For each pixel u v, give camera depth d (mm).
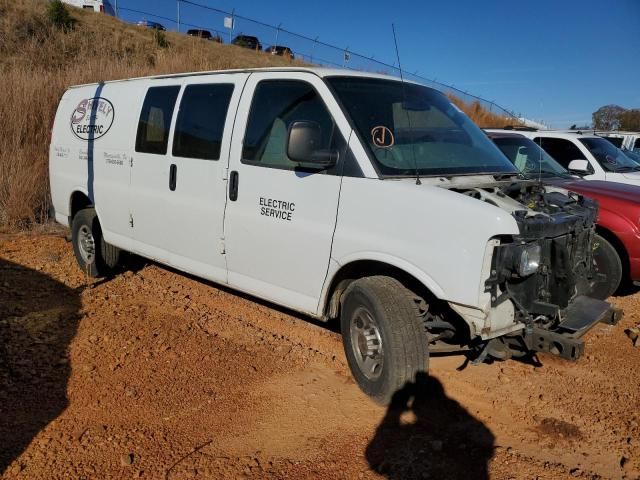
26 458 3162
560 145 9047
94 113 6277
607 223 5664
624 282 6250
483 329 3348
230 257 4680
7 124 9602
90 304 5633
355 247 3746
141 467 3107
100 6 30094
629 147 12328
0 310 5359
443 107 4746
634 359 4684
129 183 5648
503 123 18328
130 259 6930
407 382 3588
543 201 4055
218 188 4680
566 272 3604
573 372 4395
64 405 3732
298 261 4141
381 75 4598
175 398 3846
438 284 3395
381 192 3637
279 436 3436
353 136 3844
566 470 3148
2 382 4000
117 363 4324
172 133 5152
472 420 3641
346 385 4066
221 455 3234
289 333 4988
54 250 7680
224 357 4484
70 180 6629
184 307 5559
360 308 3820
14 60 17031
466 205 3309
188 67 17188
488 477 3066
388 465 3145
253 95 4539
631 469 3162
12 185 8852
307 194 4027
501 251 3281
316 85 4137
